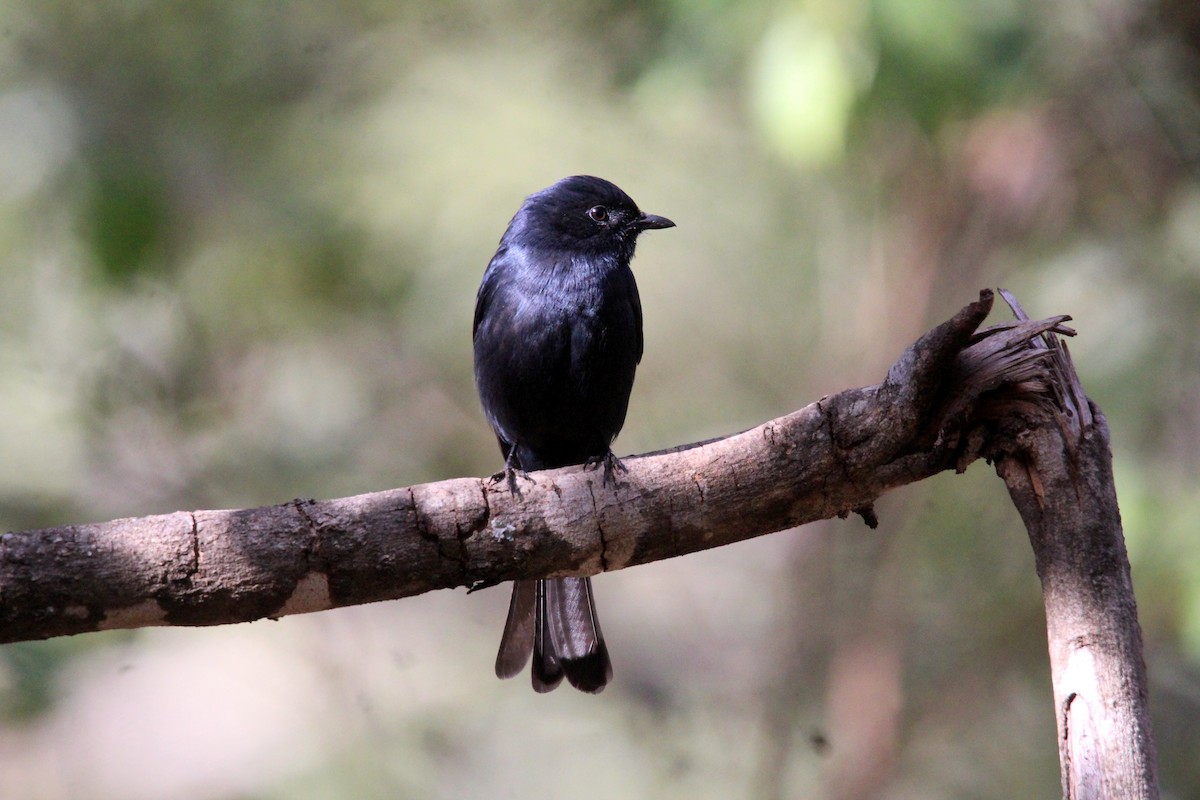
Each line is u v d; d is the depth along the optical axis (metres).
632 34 12.15
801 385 14.48
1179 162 11.59
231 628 14.78
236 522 5.87
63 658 11.30
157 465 13.01
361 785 13.30
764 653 14.63
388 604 15.02
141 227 11.59
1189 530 10.15
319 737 13.89
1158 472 10.56
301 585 5.93
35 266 12.55
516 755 13.67
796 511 6.29
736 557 15.33
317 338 13.68
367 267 12.95
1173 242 11.32
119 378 12.84
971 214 12.97
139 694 14.55
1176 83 11.60
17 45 12.16
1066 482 5.77
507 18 13.57
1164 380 10.83
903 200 13.40
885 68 9.09
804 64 8.98
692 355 14.63
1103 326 11.18
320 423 13.68
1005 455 5.96
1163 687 11.86
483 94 13.34
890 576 13.55
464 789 13.36
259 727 14.20
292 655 14.55
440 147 12.95
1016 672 13.03
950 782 12.98
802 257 14.11
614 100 12.97
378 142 13.12
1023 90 10.77
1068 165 12.05
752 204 13.83
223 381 13.36
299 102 13.18
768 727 13.72
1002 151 12.49
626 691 14.33
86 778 14.34
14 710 10.93
